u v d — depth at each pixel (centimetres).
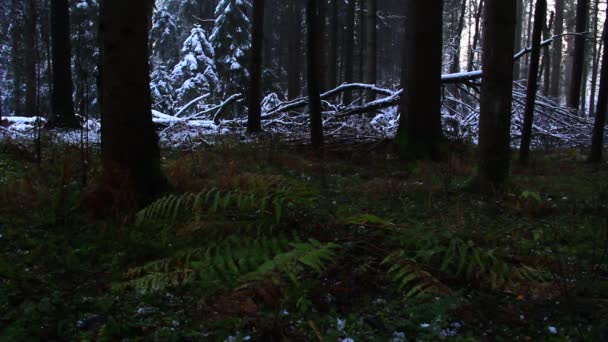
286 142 1262
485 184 746
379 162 1109
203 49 2738
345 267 387
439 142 1157
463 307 321
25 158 887
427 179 887
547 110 1756
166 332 286
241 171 874
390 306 329
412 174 960
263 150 1134
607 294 351
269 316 300
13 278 354
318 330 288
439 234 416
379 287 363
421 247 399
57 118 1521
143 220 473
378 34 3488
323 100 1617
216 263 342
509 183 757
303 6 3170
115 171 537
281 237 382
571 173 1050
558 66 3584
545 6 1048
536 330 300
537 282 364
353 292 351
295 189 467
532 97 1102
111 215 517
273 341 279
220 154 1080
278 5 3412
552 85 3612
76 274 391
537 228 539
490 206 645
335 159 1159
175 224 487
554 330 295
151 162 588
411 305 329
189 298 342
